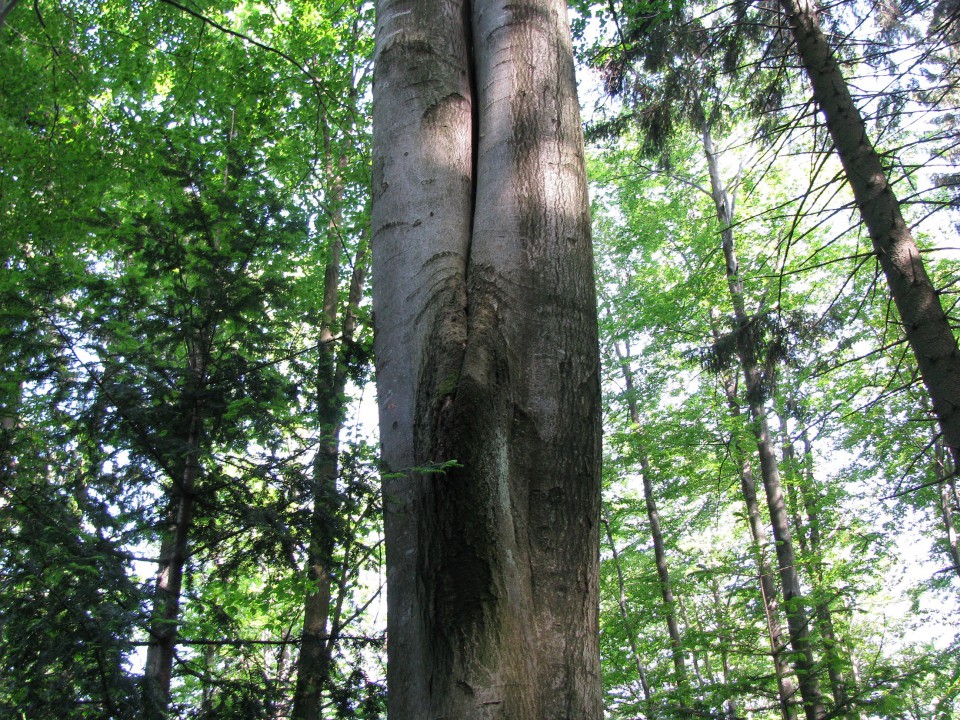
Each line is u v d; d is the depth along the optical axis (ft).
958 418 14.57
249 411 14.38
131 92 27.12
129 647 11.65
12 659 11.40
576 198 13.58
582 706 10.17
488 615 9.86
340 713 14.93
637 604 38.32
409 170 13.98
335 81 29.55
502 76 14.51
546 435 11.53
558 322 12.37
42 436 14.19
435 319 12.18
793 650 29.45
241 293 15.07
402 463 11.72
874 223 16.55
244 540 14.17
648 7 24.14
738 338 24.72
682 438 39.75
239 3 29.84
